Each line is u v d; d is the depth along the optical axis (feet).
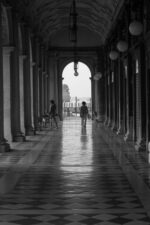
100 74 123.95
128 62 68.64
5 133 70.44
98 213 26.53
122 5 77.82
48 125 124.36
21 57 81.66
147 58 53.62
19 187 34.63
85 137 82.69
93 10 111.55
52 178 38.55
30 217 25.75
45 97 127.75
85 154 55.88
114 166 45.42
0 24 57.16
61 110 153.07
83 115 113.09
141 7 56.54
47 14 110.22
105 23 112.27
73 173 41.16
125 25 73.36
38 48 110.11
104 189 33.68
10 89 69.31
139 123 58.39
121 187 34.45
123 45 64.44
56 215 26.13
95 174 40.52
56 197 30.94
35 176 39.65
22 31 80.48
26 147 64.64
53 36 141.69
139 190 33.22
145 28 53.26
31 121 89.71
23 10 79.41
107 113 119.96
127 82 69.67
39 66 113.29
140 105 56.90
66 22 130.31
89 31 142.51
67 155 54.95
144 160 49.70
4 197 31.07
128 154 55.21
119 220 24.95
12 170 43.27
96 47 142.51
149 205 28.48
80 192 32.63
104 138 79.66
